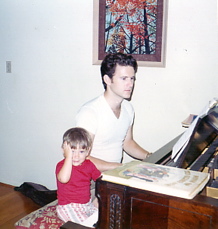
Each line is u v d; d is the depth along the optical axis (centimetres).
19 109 281
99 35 232
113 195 90
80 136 146
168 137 223
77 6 239
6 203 258
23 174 290
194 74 209
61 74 255
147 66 221
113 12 224
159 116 224
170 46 212
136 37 220
